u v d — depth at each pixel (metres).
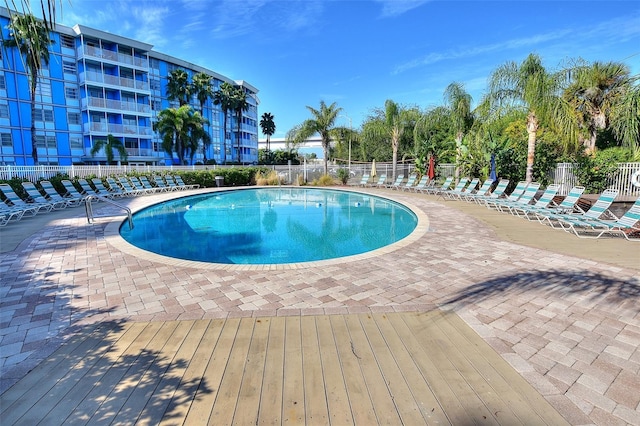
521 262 5.37
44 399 2.25
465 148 16.03
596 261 5.35
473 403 2.19
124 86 32.69
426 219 9.45
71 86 30.38
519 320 3.36
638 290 4.12
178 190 18.88
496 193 12.13
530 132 11.66
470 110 17.42
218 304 3.80
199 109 42.97
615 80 15.07
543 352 2.79
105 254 5.95
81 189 14.35
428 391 2.30
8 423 2.04
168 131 31.72
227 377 2.46
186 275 4.82
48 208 11.55
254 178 23.58
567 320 3.36
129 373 2.52
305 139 22.72
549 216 8.20
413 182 18.06
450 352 2.79
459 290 4.20
